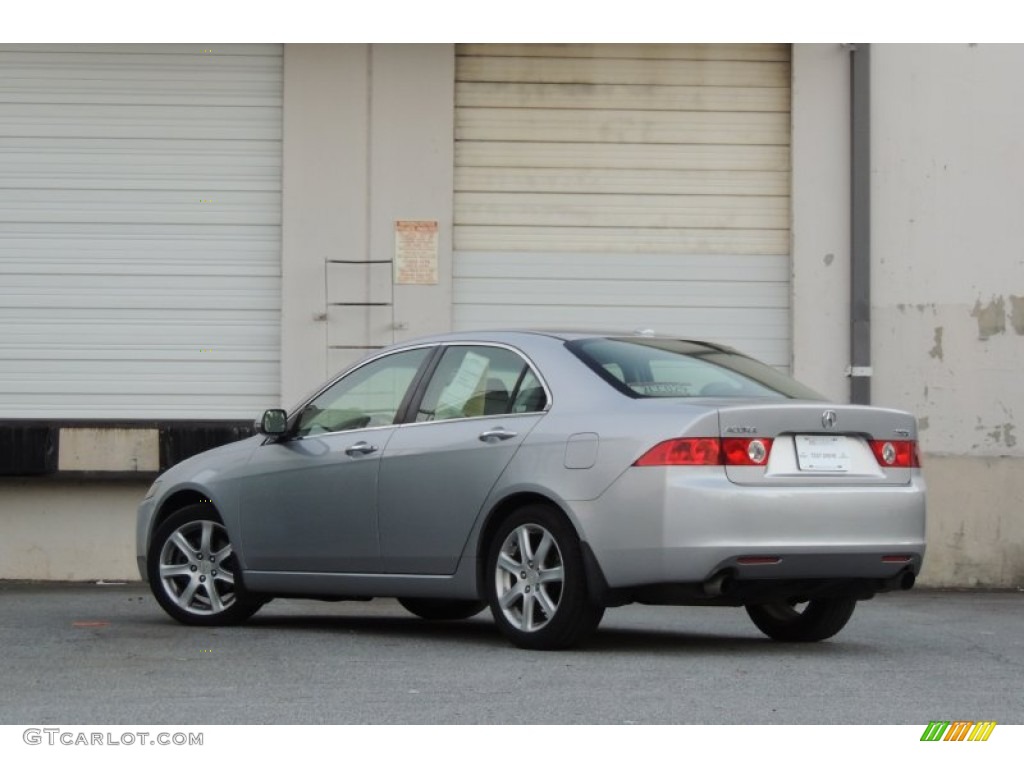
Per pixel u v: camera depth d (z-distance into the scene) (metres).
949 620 10.90
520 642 8.05
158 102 14.56
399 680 7.04
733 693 6.70
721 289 14.73
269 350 14.55
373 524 8.72
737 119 14.78
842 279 14.70
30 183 14.55
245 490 9.36
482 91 14.69
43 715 6.18
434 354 8.82
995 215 14.76
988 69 14.77
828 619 8.80
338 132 14.54
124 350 14.54
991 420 14.74
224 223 14.55
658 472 7.50
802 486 7.64
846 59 14.69
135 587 13.82
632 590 7.63
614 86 14.73
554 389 8.11
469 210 14.65
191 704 6.42
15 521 14.41
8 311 14.55
